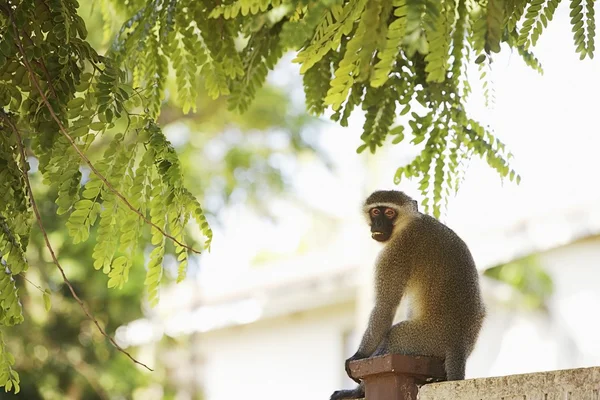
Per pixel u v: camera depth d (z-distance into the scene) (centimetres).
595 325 1669
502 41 618
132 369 1545
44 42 562
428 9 382
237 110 670
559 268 1745
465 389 529
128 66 618
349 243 2203
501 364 1781
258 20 443
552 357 1717
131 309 1518
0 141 570
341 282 1909
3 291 530
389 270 762
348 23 433
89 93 544
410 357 566
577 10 518
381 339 752
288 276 2078
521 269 1725
